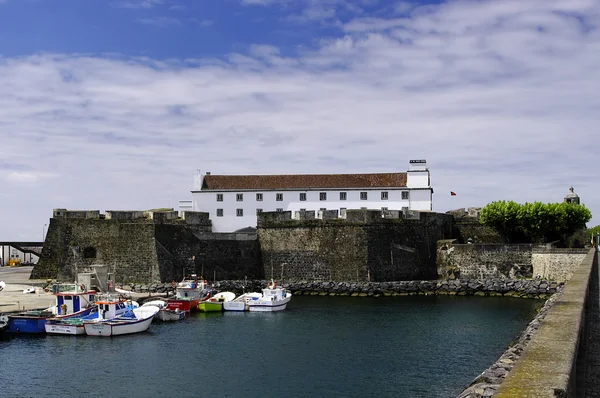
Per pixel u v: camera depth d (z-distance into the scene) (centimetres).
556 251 7644
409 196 9350
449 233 9088
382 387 3484
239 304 6284
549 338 1110
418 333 5069
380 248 8025
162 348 4519
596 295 3072
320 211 8338
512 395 725
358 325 5450
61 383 3619
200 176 9725
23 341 4725
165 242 7688
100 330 4912
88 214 7975
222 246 8175
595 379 1438
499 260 8088
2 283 6650
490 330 5175
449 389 3409
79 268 7788
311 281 8062
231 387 3538
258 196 9531
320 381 3634
